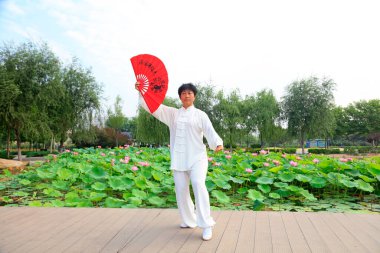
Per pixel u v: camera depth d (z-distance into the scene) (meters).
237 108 29.72
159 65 3.66
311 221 4.06
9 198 7.29
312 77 29.77
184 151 3.59
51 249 3.24
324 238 3.44
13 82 19.36
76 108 24.66
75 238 3.54
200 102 30.42
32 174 9.37
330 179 7.09
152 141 29.20
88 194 7.01
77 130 25.38
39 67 20.56
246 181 7.96
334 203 6.48
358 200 6.84
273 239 3.43
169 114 3.75
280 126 31.20
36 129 20.70
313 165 8.80
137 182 6.84
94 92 25.27
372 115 41.00
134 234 3.65
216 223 4.01
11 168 13.47
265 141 32.06
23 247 3.29
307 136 30.62
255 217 4.27
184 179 3.63
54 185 7.57
